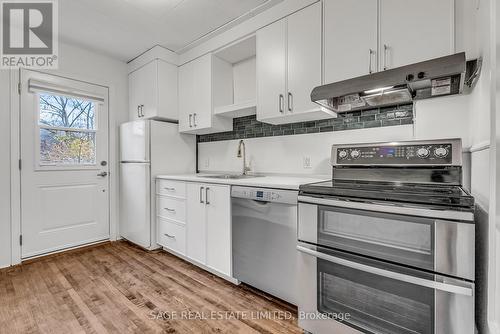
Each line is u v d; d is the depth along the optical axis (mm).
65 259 2545
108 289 1942
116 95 3168
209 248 2152
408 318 1103
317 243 1374
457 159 1265
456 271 989
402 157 1409
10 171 2404
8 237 2389
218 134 3012
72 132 2826
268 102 2072
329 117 2010
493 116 918
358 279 1234
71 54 2789
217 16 2238
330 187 1344
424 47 1396
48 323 1533
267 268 1733
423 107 1569
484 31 1086
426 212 1043
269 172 2486
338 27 1703
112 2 2047
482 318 1090
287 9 1956
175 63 2980
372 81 1355
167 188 2637
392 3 1497
